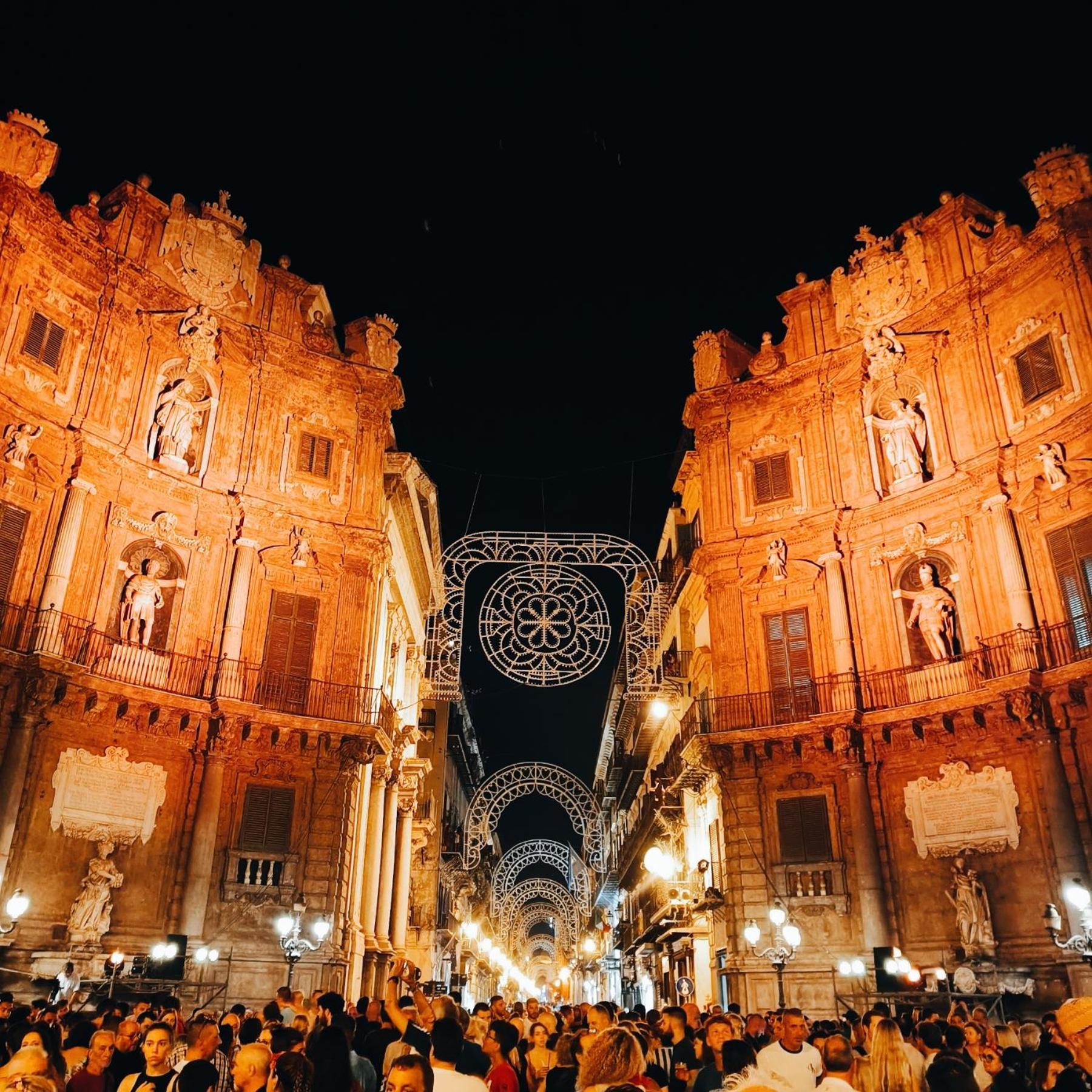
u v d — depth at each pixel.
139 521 25.28
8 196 23.50
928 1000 21.41
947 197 28.20
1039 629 23.22
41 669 21.36
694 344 33.41
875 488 27.66
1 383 22.77
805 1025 8.31
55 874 21.67
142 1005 11.59
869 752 25.39
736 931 25.72
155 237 27.22
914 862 24.17
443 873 48.97
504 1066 8.17
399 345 31.89
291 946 22.83
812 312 30.81
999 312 26.09
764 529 29.28
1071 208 24.41
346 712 27.02
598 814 44.38
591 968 74.38
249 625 26.58
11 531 22.48
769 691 27.72
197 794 24.47
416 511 35.06
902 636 26.16
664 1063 10.10
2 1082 5.35
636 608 35.44
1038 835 22.28
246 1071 6.05
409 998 11.36
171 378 27.20
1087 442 23.28
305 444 29.11
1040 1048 7.67
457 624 31.92
